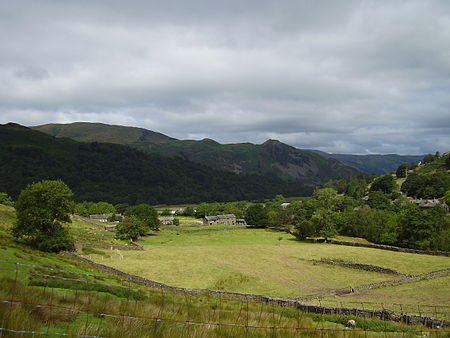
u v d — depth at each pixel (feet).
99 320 48.83
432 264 213.46
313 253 262.06
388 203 506.48
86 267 150.82
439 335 73.15
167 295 117.70
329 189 552.41
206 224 535.60
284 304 122.31
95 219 515.50
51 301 53.42
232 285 168.14
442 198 513.04
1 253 119.75
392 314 97.14
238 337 50.72
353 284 173.78
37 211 170.50
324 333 62.49
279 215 453.58
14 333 34.78
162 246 298.76
